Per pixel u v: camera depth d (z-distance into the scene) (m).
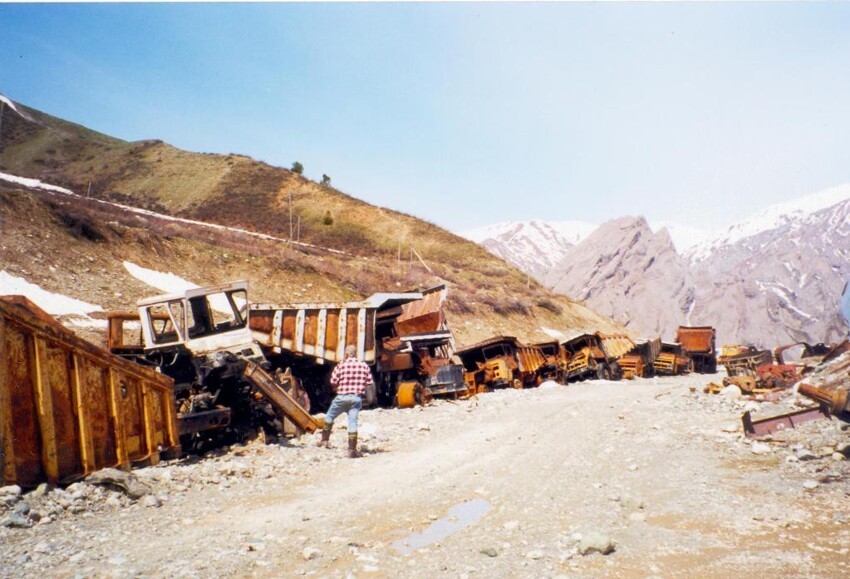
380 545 4.65
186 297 11.94
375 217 87.50
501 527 5.17
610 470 7.52
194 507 5.88
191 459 8.66
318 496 6.38
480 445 9.64
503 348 22.72
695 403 14.39
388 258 72.00
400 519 5.45
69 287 22.05
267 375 9.64
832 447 7.75
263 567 4.13
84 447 6.52
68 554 4.31
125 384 7.57
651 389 21.30
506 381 21.83
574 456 8.50
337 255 50.28
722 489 6.28
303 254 40.53
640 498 5.90
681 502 5.84
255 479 7.20
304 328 14.95
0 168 95.31
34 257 22.72
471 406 15.73
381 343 16.95
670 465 7.69
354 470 7.82
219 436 9.56
